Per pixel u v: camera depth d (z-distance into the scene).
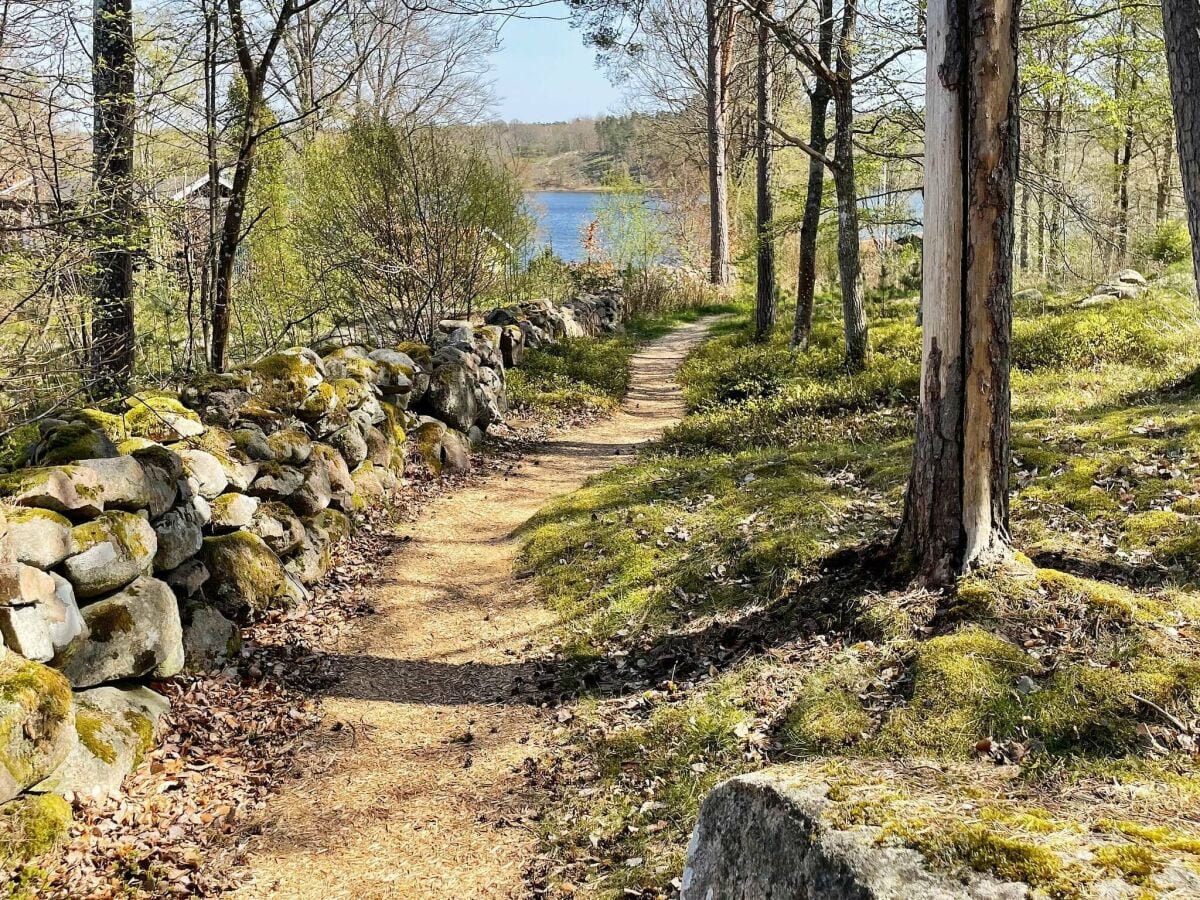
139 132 8.28
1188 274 16.72
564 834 4.07
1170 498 5.85
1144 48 13.77
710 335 21.94
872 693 4.27
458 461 10.40
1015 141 4.50
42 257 6.32
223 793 4.48
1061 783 3.28
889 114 13.06
